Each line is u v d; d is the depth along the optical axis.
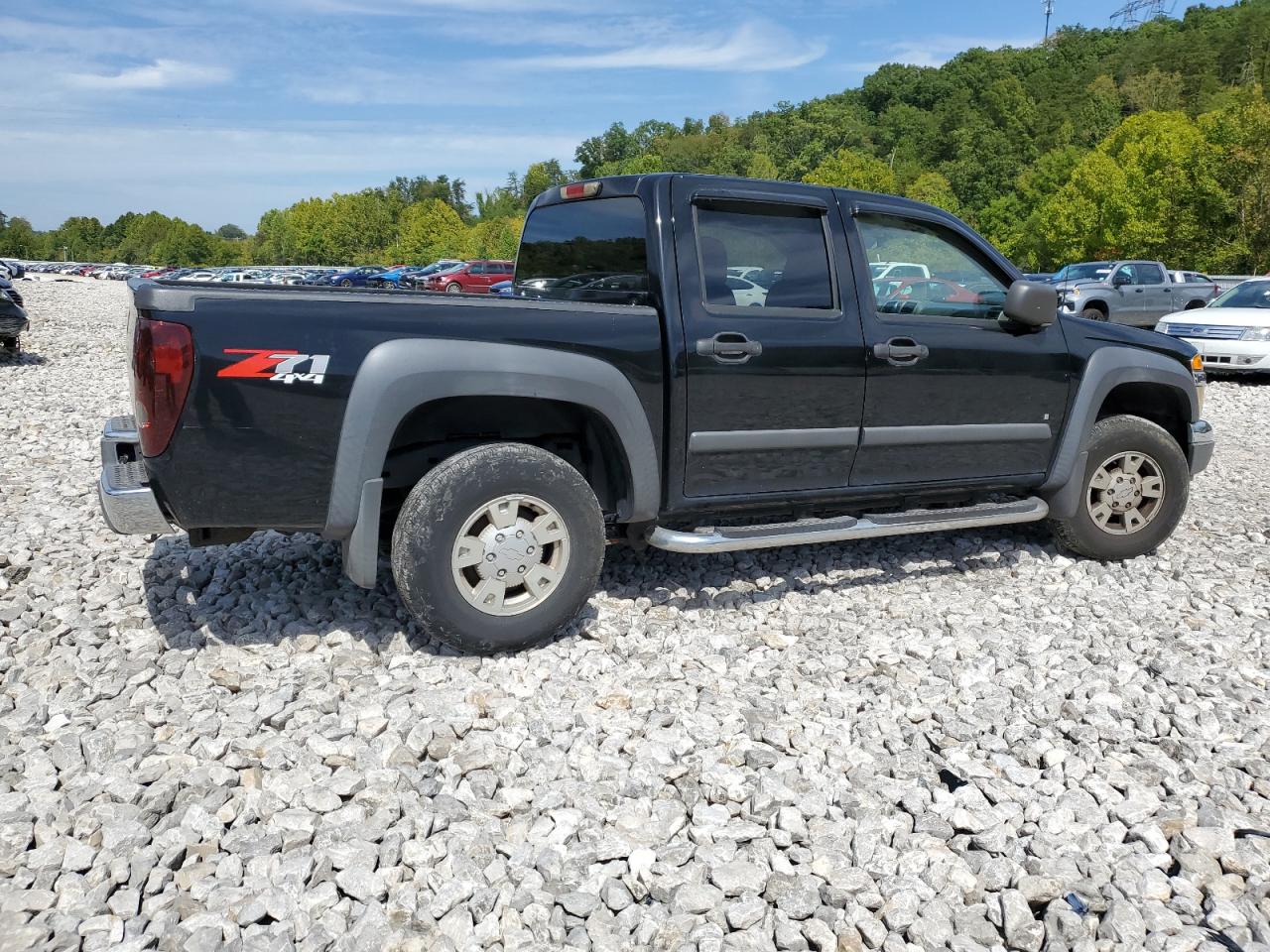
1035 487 5.04
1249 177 41.97
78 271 87.62
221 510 3.38
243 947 2.26
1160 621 4.45
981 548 5.48
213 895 2.43
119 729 3.19
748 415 4.12
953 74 168.88
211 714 3.27
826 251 4.30
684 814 2.82
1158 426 5.22
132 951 2.24
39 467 7.08
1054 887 2.50
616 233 4.20
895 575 5.00
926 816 2.81
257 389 3.30
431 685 3.57
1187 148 45.62
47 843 2.60
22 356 14.55
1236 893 2.54
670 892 2.48
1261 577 5.14
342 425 3.41
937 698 3.58
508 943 2.31
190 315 3.24
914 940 2.37
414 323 3.51
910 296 4.52
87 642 3.88
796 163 117.25
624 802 2.84
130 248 168.88
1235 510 6.69
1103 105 114.75
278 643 3.91
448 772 2.98
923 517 4.60
